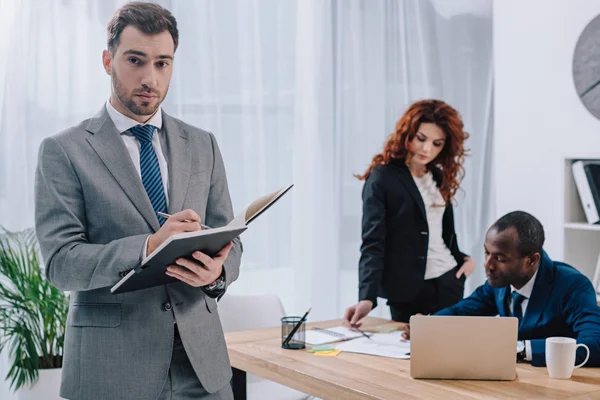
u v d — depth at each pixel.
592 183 3.46
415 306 3.15
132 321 1.75
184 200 1.84
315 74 4.25
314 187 4.29
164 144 1.88
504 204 3.94
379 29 4.47
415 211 3.04
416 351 2.03
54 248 1.70
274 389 3.02
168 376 1.81
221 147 4.02
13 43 3.47
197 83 3.93
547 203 3.74
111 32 1.75
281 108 4.18
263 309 3.20
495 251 2.29
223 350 1.91
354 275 4.48
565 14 3.62
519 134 3.85
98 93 3.66
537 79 3.75
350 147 4.43
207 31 3.94
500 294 2.47
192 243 1.55
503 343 1.99
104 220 1.75
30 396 3.13
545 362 2.13
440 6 4.68
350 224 4.45
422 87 4.64
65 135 1.78
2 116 3.47
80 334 1.76
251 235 4.15
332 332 2.64
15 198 3.51
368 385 1.97
